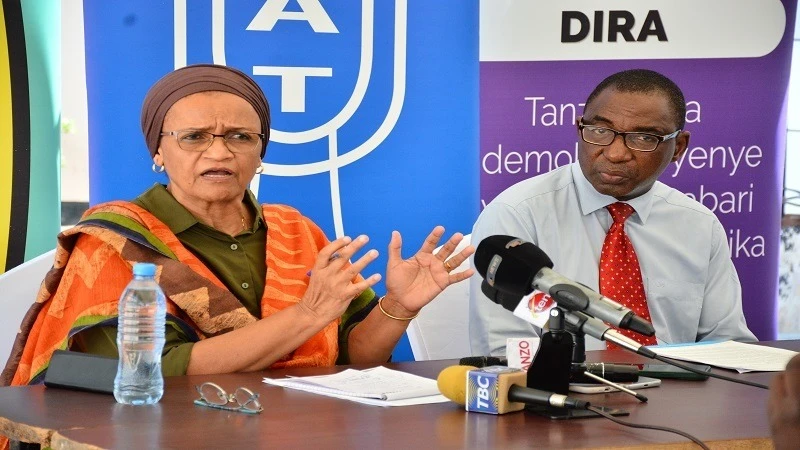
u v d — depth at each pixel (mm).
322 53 4312
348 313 3461
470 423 2150
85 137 5754
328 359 3230
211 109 3166
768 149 4934
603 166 3785
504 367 2359
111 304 2945
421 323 4133
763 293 4980
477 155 4473
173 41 4184
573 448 1938
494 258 2387
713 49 4867
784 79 4930
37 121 4289
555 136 4875
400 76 4359
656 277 3949
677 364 2527
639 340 3795
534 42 4824
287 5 4273
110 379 2449
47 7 4324
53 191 4371
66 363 2521
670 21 4844
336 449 1918
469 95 4418
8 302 3803
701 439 2029
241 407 2260
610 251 3898
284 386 2586
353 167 4371
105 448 1919
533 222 3930
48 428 2082
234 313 3084
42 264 3873
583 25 4824
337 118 4344
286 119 4309
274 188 4328
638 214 3949
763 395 2529
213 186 3189
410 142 4391
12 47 4227
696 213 4043
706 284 4039
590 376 2480
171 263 3055
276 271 3299
